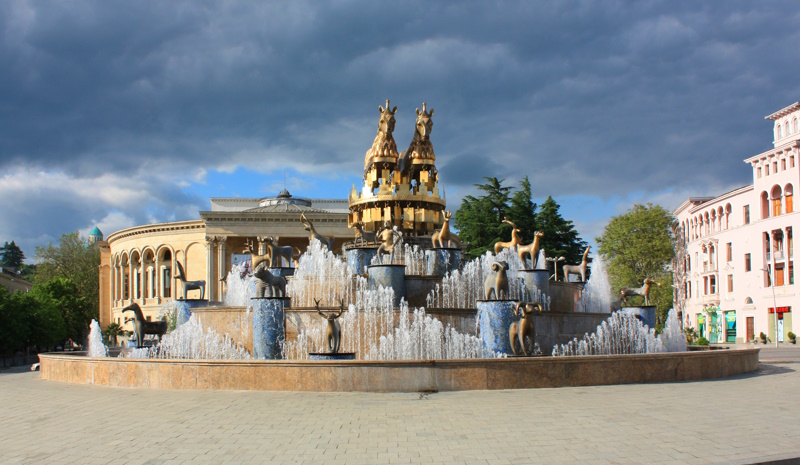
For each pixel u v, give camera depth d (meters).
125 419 13.23
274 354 21.97
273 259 28.88
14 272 124.19
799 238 61.50
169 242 94.56
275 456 10.04
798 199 61.91
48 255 101.62
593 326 24.77
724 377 19.48
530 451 10.11
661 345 26.11
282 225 89.75
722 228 76.62
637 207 72.81
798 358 31.16
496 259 28.39
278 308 22.14
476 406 13.91
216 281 89.25
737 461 9.45
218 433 11.66
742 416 12.75
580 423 12.10
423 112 32.69
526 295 25.39
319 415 13.08
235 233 89.62
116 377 18.75
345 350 21.95
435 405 14.09
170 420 12.94
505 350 20.31
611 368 17.52
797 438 10.86
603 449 10.20
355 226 30.86
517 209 57.00
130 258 98.62
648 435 11.12
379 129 32.25
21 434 12.22
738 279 72.12
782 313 64.00
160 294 94.38
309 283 26.16
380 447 10.46
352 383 16.22
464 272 26.69
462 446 10.46
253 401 14.91
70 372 20.62
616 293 69.44
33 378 23.14
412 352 21.86
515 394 15.62
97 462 9.98
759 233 67.75
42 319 58.12
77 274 101.56
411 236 31.38
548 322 23.31
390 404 14.27
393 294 25.08
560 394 15.62
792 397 15.15
